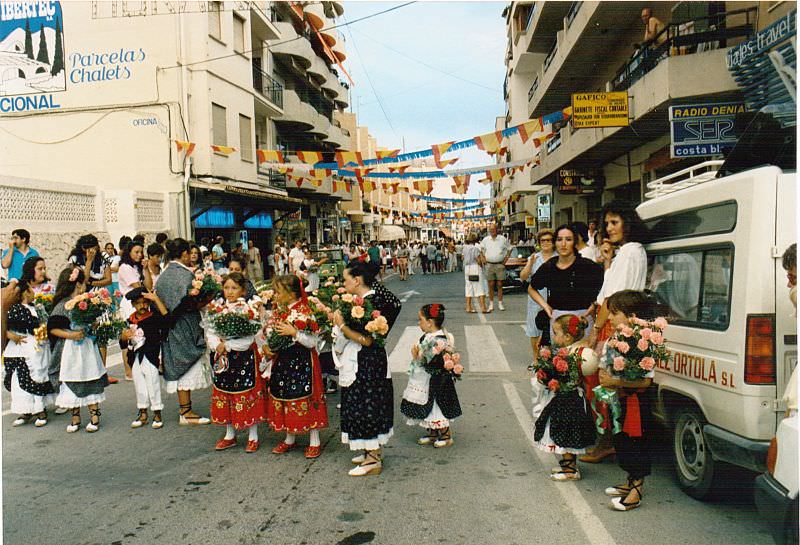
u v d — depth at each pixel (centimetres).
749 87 957
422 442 605
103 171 2047
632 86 1348
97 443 625
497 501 460
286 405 565
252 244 2745
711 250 440
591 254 802
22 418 702
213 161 2153
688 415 455
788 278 366
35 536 416
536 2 2430
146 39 2027
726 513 429
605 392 439
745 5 1165
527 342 1130
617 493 459
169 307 666
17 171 2084
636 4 1555
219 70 2228
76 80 2055
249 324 580
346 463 554
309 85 3819
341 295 552
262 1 2697
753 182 399
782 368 384
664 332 492
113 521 437
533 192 3816
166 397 824
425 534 406
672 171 1595
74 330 663
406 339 1181
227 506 460
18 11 2062
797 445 302
